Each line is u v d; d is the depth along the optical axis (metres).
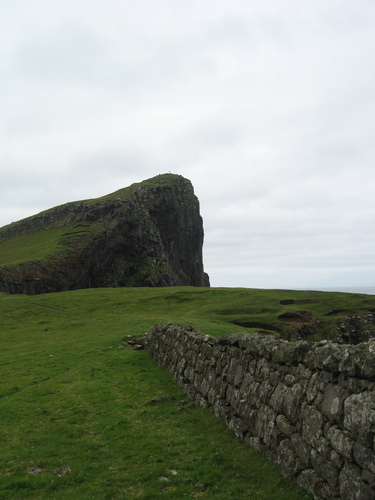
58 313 56.56
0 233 176.75
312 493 7.89
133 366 23.41
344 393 7.59
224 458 10.48
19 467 10.30
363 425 6.82
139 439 12.31
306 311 58.09
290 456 8.93
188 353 18.62
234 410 12.55
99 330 42.09
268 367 11.01
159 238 168.50
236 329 38.53
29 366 24.84
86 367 23.45
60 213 173.25
